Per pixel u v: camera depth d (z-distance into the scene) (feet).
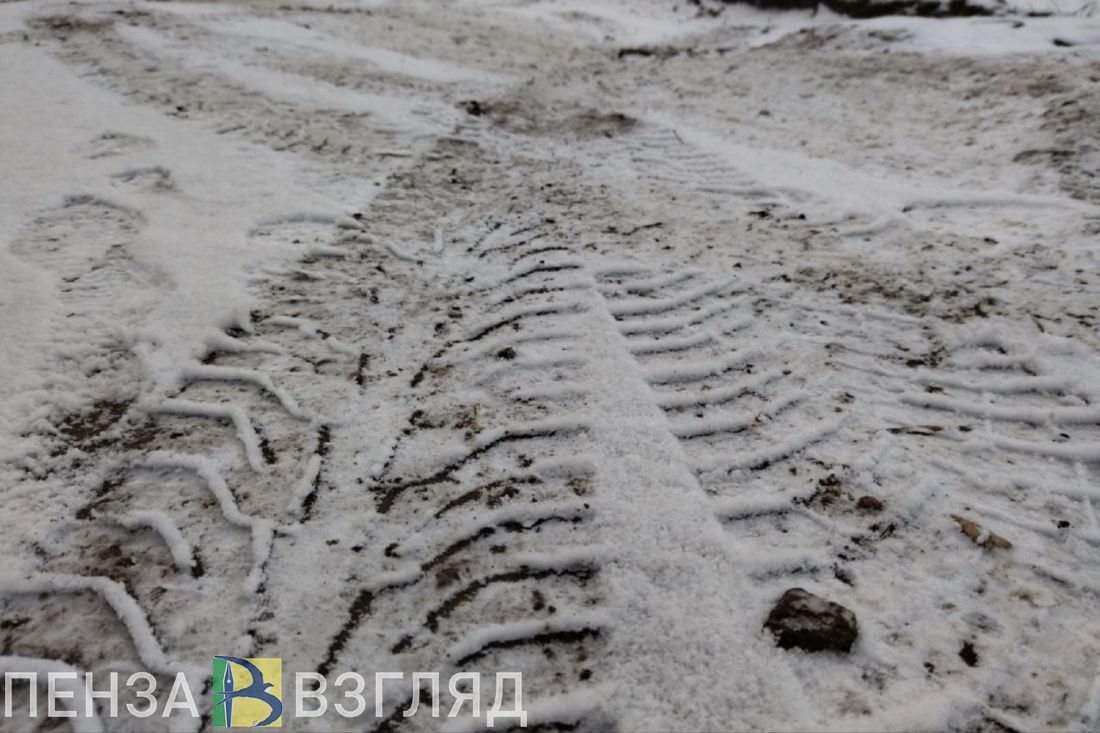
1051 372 9.74
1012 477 8.17
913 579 7.01
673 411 9.37
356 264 13.03
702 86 26.13
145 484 8.25
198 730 5.89
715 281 12.50
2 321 10.66
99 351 10.26
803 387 9.79
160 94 21.08
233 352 10.48
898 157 17.88
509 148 19.52
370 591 7.02
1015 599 6.77
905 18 28.45
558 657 6.45
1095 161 15.84
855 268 12.78
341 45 29.27
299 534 7.59
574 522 7.76
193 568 7.23
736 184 16.88
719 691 6.07
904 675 6.15
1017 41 23.75
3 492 8.06
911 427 9.01
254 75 23.52
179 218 14.01
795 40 29.86
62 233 13.39
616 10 47.16
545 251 13.70
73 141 17.38
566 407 9.50
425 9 42.47
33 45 25.27
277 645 6.52
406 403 9.61
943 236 13.71
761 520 7.73
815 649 6.35
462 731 5.90
